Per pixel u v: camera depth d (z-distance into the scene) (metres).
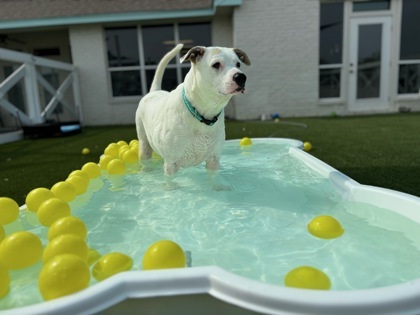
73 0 9.58
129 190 2.55
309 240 1.65
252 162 3.27
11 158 4.63
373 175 2.92
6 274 1.29
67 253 1.33
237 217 1.96
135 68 9.70
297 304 0.96
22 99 6.97
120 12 8.88
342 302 0.94
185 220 1.95
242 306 1.01
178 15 8.92
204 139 2.46
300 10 8.60
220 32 9.34
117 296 1.05
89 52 9.34
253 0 8.55
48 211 1.89
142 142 3.33
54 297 1.09
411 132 5.30
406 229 1.74
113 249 1.63
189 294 1.07
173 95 2.47
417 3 8.80
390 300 0.95
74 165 4.02
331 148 4.27
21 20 8.98
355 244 1.59
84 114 9.61
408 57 9.08
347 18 8.79
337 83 9.19
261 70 8.90
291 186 2.47
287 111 9.12
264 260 1.48
